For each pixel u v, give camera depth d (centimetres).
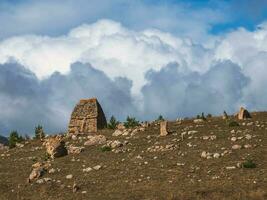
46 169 5981
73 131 9381
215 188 4538
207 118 8869
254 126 7069
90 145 7400
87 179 5372
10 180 5759
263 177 4694
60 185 5262
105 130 9062
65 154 6875
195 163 5431
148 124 8606
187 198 4375
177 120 8975
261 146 5809
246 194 4281
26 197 5012
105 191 4884
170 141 6725
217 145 6116
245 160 5294
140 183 4984
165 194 4547
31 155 7388
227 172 4981
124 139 7494
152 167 5500
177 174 5125
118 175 5366
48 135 9412
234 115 8731
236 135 6588
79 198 4759
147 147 6600
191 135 7006
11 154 7769
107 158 6250
